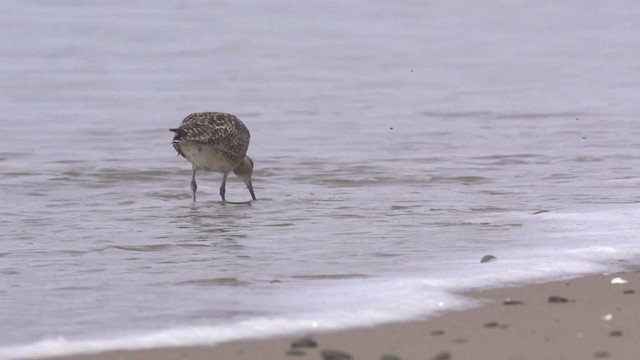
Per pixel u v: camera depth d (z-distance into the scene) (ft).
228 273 56.59
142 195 89.45
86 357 40.73
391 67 218.38
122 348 41.78
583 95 178.29
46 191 91.09
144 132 133.80
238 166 87.20
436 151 116.16
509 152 114.93
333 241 66.28
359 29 281.13
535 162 107.45
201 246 65.36
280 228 72.08
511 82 198.18
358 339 42.78
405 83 194.70
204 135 84.58
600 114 152.35
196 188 86.58
